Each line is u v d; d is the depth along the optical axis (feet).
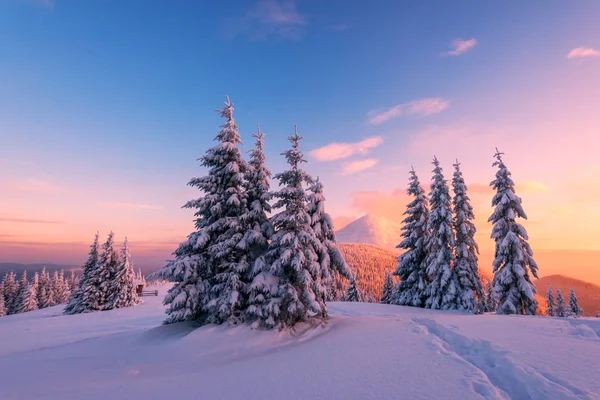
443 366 25.16
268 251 50.29
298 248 47.52
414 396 19.84
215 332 43.55
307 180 53.93
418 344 32.91
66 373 31.04
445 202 89.56
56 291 261.44
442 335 36.11
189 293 49.85
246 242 50.62
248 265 50.80
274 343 40.81
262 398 22.11
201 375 29.04
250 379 26.66
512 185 79.41
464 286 83.25
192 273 50.55
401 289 98.99
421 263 93.66
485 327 37.22
